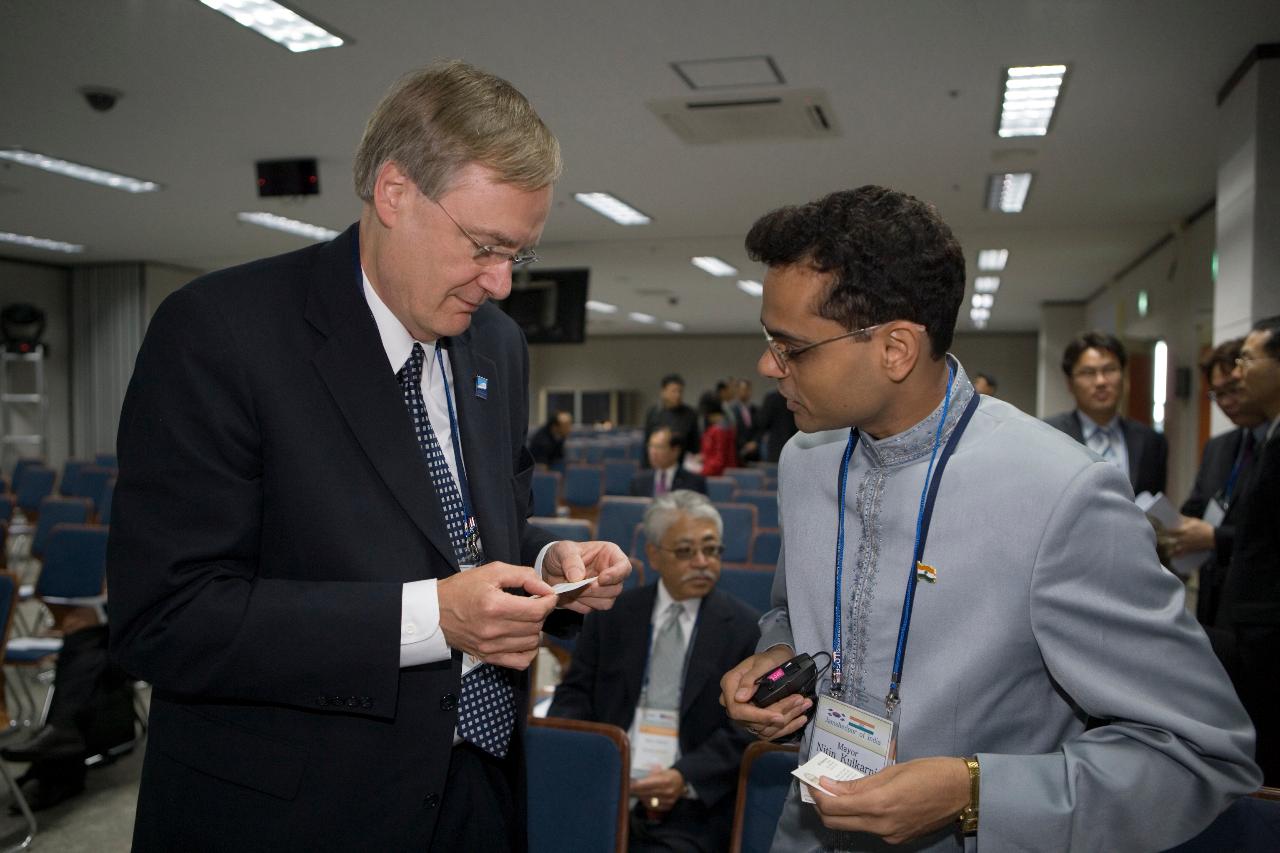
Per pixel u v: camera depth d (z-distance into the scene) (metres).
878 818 0.81
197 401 0.91
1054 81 4.64
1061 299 13.77
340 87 4.80
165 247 10.09
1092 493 0.84
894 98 4.90
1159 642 0.82
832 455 1.04
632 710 2.31
